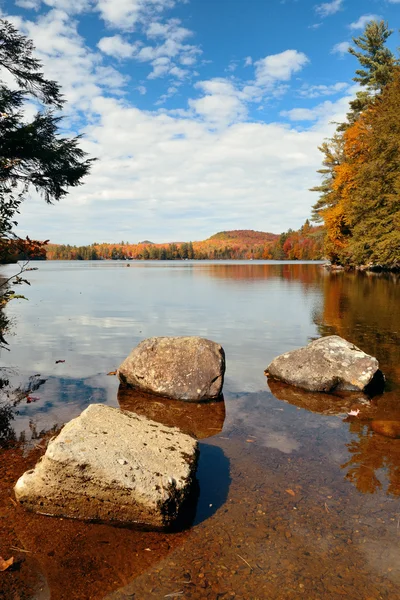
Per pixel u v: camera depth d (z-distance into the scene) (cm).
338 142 4200
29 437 427
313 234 4844
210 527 287
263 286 2525
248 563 253
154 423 394
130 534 283
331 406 531
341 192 3888
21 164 1000
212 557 259
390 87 3178
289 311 1390
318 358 618
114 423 363
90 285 2731
